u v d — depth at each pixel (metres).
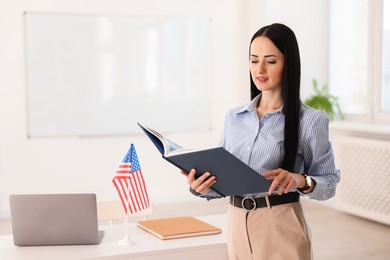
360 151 5.23
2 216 5.68
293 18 6.12
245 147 1.93
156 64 6.13
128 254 2.21
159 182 6.27
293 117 1.83
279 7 6.08
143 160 6.18
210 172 1.76
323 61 6.25
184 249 2.29
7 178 5.70
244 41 6.48
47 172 5.83
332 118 5.89
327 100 5.81
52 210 2.29
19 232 2.30
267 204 1.84
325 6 6.20
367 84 5.66
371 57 5.57
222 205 6.10
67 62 5.79
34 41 5.66
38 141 5.77
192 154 1.69
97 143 5.98
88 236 2.32
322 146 1.87
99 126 5.97
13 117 5.67
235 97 6.51
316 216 5.47
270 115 1.89
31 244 2.32
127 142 6.10
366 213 5.18
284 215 1.83
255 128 1.92
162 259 2.26
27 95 5.69
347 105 6.04
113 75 5.97
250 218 1.86
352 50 5.91
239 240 1.89
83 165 5.95
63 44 5.76
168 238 2.39
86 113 5.91
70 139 5.88
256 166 1.90
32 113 5.72
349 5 5.91
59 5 5.71
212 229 2.48
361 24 5.77
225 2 6.38
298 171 1.93
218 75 6.42
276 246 1.84
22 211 2.28
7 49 5.59
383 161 4.97
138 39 6.03
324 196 1.89
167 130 6.25
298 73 1.84
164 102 6.21
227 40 6.43
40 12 5.65
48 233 2.30
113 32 5.93
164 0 6.11
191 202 6.29
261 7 6.14
